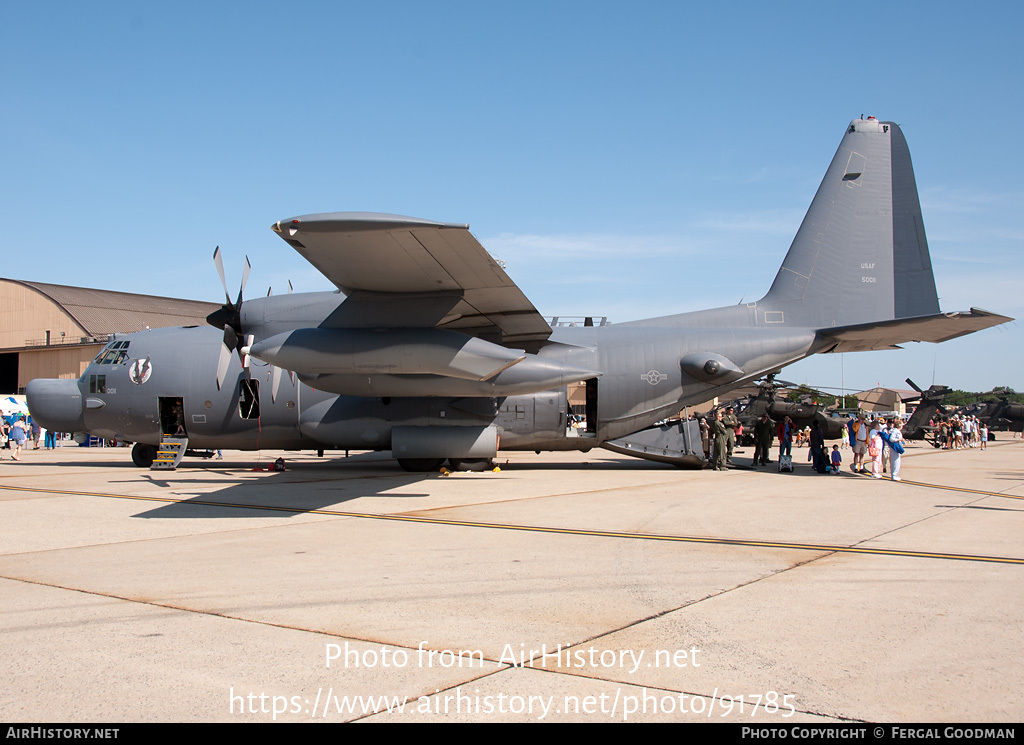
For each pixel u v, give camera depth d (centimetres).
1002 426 4812
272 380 1609
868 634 483
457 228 889
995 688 390
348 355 1188
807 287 1719
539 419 1636
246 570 671
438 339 1174
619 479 1539
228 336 1473
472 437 1580
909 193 1723
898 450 1533
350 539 833
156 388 1644
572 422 2038
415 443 1574
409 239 930
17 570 670
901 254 1716
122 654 443
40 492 1288
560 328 1728
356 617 522
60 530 894
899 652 447
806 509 1084
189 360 1642
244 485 1393
